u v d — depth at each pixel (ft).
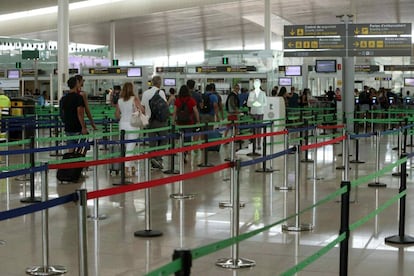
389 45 82.23
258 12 142.20
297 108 85.30
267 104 66.13
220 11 138.41
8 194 35.91
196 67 100.17
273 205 32.04
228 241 12.48
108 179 41.42
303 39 84.53
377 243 24.31
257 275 20.17
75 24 145.48
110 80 106.11
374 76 120.78
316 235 25.58
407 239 24.40
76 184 39.22
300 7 135.85
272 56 93.45
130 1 138.00
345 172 32.89
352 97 83.71
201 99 58.65
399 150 44.21
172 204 32.42
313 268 20.93
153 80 47.34
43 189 20.54
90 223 27.84
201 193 35.83
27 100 82.02
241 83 97.14
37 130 64.08
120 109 41.65
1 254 22.71
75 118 39.91
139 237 25.22
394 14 148.56
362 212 30.17
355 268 20.99
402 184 24.45
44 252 20.42
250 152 58.65
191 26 160.04
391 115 104.06
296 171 27.12
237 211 21.67
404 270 20.79
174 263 10.37
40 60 111.55
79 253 16.37
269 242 24.43
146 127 46.73
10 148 63.16
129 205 32.19
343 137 32.60
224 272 20.48
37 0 127.85
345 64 83.87
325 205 31.94
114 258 22.08
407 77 135.54
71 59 118.21
